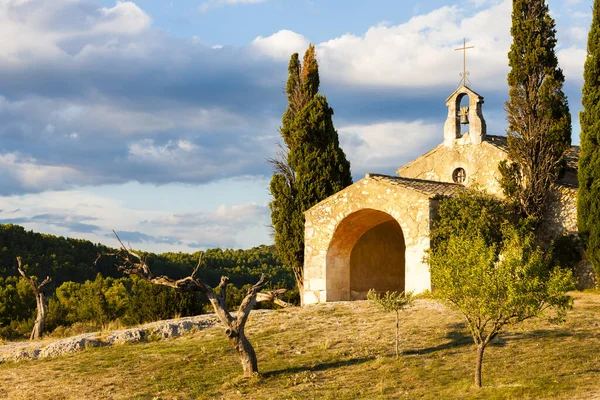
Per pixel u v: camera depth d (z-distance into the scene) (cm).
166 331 2475
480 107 3238
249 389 1833
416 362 1923
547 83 2978
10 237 7588
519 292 1619
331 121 3594
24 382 2038
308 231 3241
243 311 1964
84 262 7844
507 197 2964
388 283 3434
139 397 1830
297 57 3784
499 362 1862
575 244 2845
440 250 1858
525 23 3017
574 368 1759
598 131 2719
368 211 3070
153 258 7956
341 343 2169
